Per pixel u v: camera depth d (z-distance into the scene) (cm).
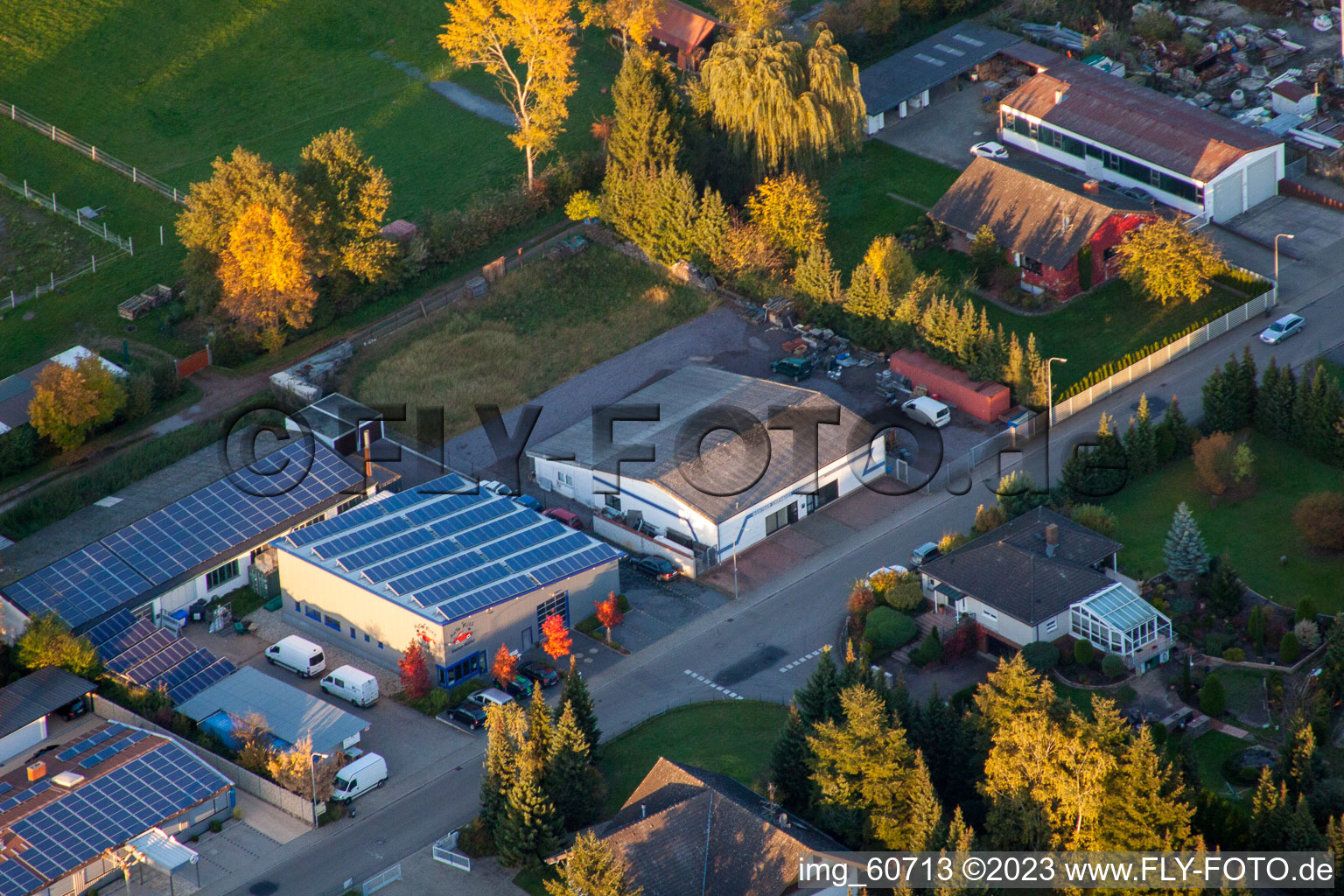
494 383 12212
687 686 9469
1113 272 12850
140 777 8525
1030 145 14225
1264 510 10512
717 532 10356
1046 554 9681
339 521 10362
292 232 12006
